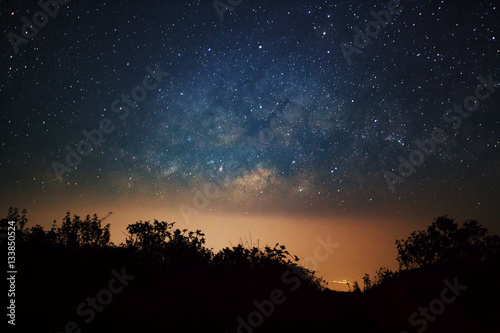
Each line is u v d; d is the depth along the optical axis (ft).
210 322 16.60
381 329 16.74
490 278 21.94
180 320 16.63
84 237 25.18
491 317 19.22
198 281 23.70
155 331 15.24
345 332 16.14
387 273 28.14
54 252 22.15
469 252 25.39
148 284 22.80
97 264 22.72
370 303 20.25
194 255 25.50
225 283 23.67
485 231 27.20
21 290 18.85
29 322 15.43
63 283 19.94
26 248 21.90
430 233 28.32
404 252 28.99
